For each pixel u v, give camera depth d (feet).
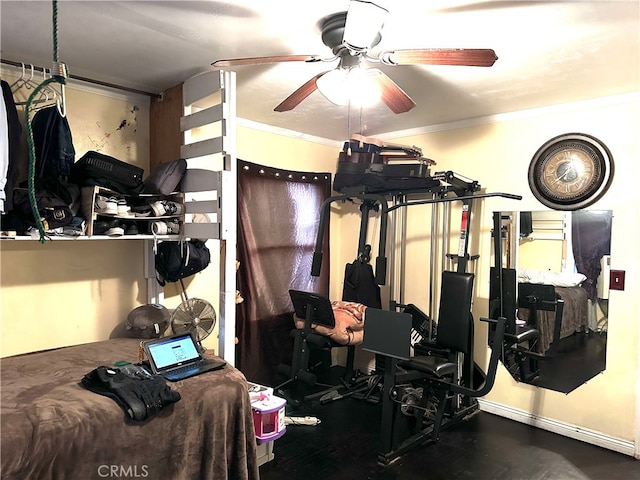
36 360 7.16
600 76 8.43
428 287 12.86
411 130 13.08
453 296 10.58
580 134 10.12
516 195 10.10
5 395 5.68
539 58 7.55
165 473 5.90
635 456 9.41
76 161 8.27
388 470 8.76
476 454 9.43
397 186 11.69
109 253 9.10
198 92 8.40
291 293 12.07
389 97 7.47
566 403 10.41
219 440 6.42
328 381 13.55
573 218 10.28
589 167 10.00
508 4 5.74
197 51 7.46
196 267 9.32
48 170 7.28
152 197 8.42
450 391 10.27
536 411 10.85
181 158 8.81
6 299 7.78
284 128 12.93
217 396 6.46
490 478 8.55
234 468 6.66
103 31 6.69
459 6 5.81
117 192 7.86
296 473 8.63
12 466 4.70
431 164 12.12
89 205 7.45
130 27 6.55
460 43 7.02
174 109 9.19
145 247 9.53
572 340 10.33
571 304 10.34
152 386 5.97
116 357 7.41
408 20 6.23
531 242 10.89
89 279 8.81
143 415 5.61
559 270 10.50
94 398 5.66
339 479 8.45
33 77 8.09
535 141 10.80
